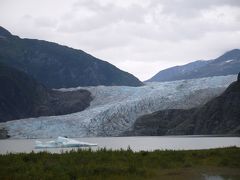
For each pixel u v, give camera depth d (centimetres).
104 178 2577
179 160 3719
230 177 2784
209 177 2784
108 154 3681
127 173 2812
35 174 2542
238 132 18675
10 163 3061
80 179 2477
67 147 9819
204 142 10675
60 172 2655
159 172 3052
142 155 3756
